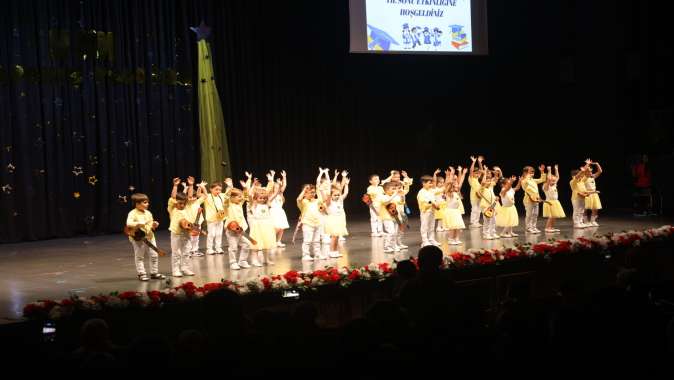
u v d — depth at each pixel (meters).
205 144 17.05
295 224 17.53
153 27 17.08
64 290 9.20
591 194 14.65
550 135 21.39
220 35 18.11
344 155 20.12
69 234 16.03
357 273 8.96
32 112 15.59
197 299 8.08
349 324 4.92
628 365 5.12
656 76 20.30
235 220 10.83
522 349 5.00
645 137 20.39
